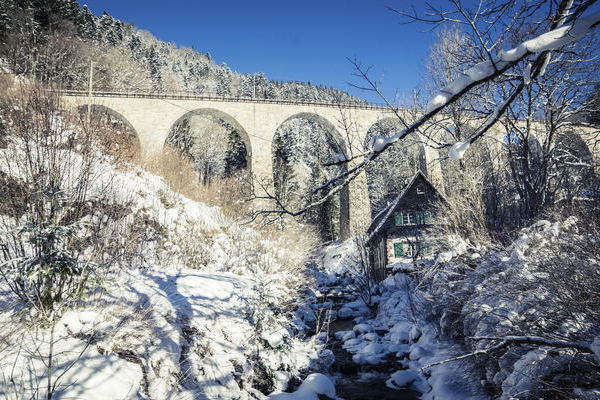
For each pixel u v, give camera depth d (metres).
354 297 18.42
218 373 6.16
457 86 2.51
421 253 14.58
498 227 11.05
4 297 5.21
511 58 2.25
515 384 4.67
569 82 8.44
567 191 9.89
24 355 4.15
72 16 36.91
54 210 5.11
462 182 11.25
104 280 5.22
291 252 14.69
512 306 5.57
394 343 10.90
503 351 5.50
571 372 4.32
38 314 4.72
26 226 4.60
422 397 7.35
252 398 6.27
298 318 12.28
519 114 9.77
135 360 5.06
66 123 5.91
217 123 52.81
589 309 4.31
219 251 12.52
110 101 29.52
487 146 11.55
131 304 6.27
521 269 5.90
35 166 5.14
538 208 9.70
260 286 8.11
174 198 13.52
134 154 14.88
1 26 23.09
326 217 35.50
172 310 6.76
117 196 8.52
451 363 7.61
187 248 11.32
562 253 5.23
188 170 17.94
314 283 17.62
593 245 4.82
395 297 14.82
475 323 6.47
